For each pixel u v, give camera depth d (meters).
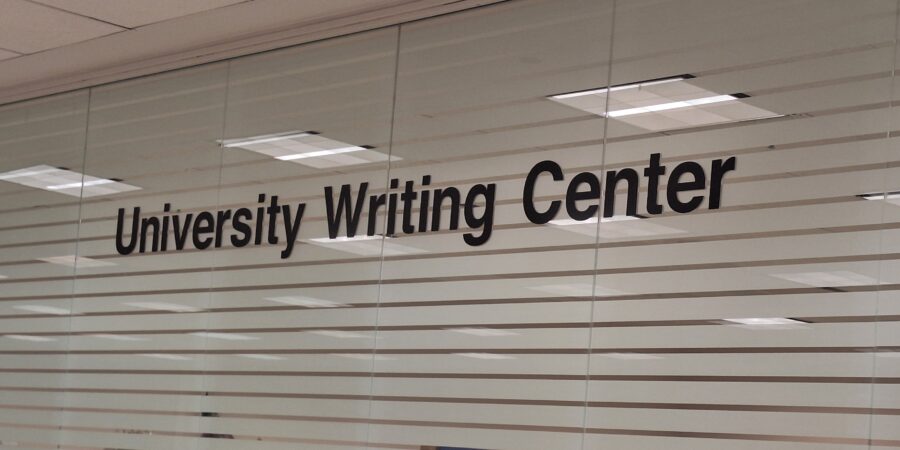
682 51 4.99
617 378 4.93
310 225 6.24
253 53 6.70
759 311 4.59
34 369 7.50
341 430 5.86
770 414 4.48
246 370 6.36
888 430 4.20
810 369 4.42
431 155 5.79
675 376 4.76
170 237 6.91
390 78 6.04
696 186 4.84
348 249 6.04
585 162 5.21
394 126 5.97
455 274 5.56
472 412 5.37
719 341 4.67
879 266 4.32
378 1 5.93
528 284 5.29
